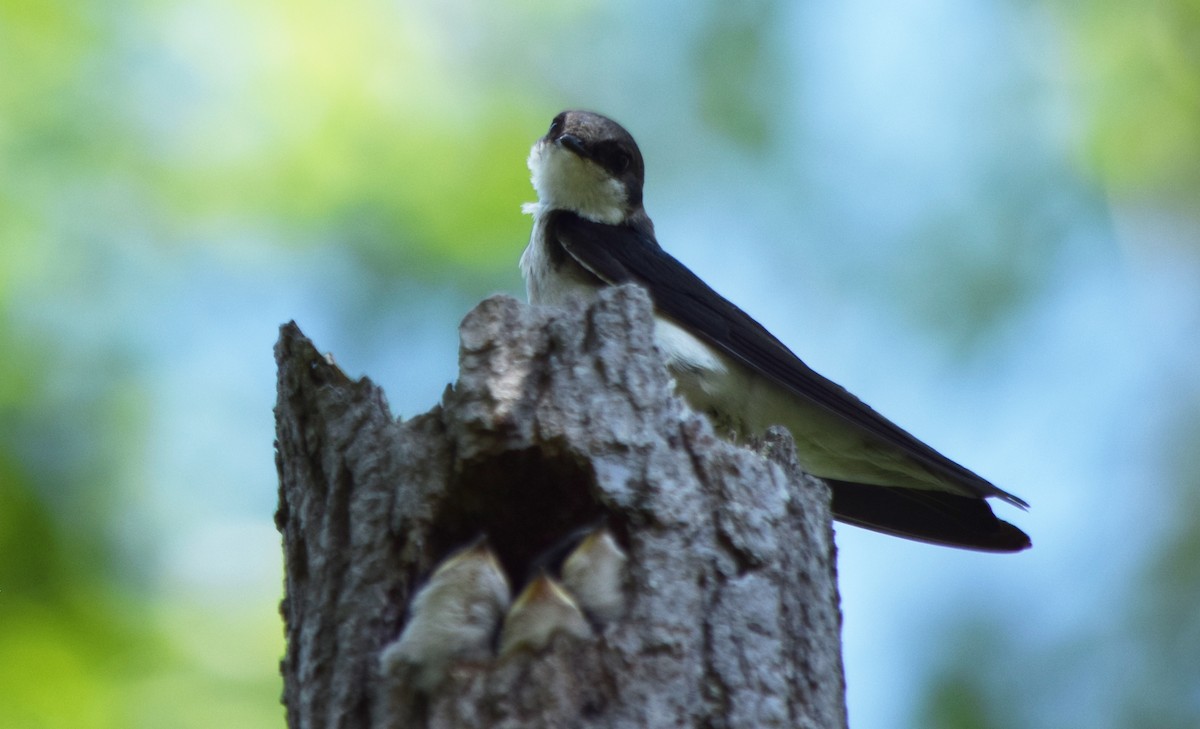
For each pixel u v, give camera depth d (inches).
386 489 253.3
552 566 253.4
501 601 236.1
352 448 257.8
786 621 248.8
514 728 222.5
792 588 253.1
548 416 255.1
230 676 414.0
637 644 233.6
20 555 411.2
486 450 254.4
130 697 402.3
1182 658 469.1
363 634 240.8
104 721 395.5
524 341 263.0
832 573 275.4
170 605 420.8
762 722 233.8
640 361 261.0
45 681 395.9
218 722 406.0
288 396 269.3
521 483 261.9
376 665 237.6
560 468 258.8
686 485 251.3
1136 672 464.4
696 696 233.1
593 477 251.4
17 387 430.9
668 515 247.0
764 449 282.4
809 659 248.4
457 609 232.7
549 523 268.1
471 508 261.6
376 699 234.2
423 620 232.8
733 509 252.2
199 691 408.8
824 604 260.4
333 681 240.2
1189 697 459.5
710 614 241.4
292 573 260.2
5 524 412.8
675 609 238.5
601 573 239.8
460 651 231.8
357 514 251.6
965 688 449.4
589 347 262.5
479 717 224.2
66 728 392.5
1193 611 482.3
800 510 266.8
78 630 406.6
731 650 238.5
